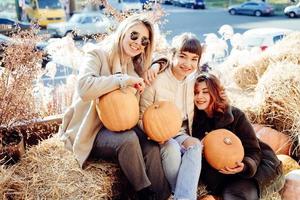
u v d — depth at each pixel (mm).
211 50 4801
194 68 2811
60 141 2924
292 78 3789
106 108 2574
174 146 2691
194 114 3021
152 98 2828
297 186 3053
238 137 2990
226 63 4945
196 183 2637
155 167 2652
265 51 4887
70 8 16781
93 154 2752
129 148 2537
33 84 3400
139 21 2697
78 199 2461
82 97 2562
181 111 2910
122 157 2549
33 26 3424
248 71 4613
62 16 15594
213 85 2885
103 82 2539
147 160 2639
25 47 3053
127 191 2824
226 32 5273
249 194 2750
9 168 2691
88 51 2766
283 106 3766
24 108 3068
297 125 3643
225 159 2795
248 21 24344
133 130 2699
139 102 2844
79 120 2727
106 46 2809
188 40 2758
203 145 2900
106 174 2654
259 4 26750
